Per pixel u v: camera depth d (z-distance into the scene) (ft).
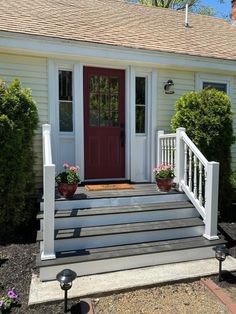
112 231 12.36
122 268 11.33
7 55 15.76
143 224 13.35
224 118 17.33
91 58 16.58
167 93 19.03
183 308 9.11
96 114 17.97
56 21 18.57
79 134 17.11
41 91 16.44
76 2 24.27
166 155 17.48
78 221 12.79
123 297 9.71
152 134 18.83
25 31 15.40
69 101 17.26
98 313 8.84
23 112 14.10
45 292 9.62
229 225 16.30
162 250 11.84
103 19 21.68
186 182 15.65
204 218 13.56
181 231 13.25
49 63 16.40
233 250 13.25
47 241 10.80
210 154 17.21
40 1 22.43
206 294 9.96
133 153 18.53
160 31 22.29
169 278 10.64
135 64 17.95
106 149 18.33
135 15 25.04
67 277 8.64
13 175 13.87
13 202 14.05
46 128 14.37
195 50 19.76
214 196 13.10
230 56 20.31
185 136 15.30
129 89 18.17
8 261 11.49
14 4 20.53
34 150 16.39
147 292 10.03
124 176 18.76
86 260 10.83
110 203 14.21
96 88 17.85
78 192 15.21
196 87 20.03
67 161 17.21
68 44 15.75
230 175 18.02
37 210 15.38
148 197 14.87
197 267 11.60
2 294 9.50
